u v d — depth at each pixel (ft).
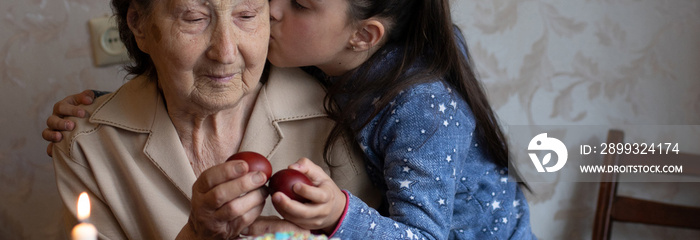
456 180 3.12
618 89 5.39
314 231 2.66
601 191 5.36
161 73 2.83
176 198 3.18
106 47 4.28
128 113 3.16
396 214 2.95
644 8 5.31
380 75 3.14
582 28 5.18
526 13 5.01
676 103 5.55
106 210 3.24
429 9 3.10
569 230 5.58
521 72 5.10
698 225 5.19
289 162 3.28
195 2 2.57
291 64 3.09
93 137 3.17
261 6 2.73
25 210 4.47
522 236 3.61
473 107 3.34
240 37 2.69
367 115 3.13
